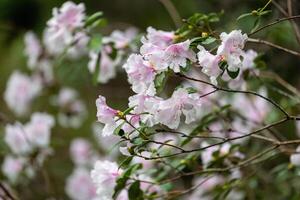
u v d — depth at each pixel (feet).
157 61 5.32
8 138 7.98
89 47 6.63
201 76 7.18
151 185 6.18
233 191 7.22
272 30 7.07
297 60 8.09
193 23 5.89
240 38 5.23
